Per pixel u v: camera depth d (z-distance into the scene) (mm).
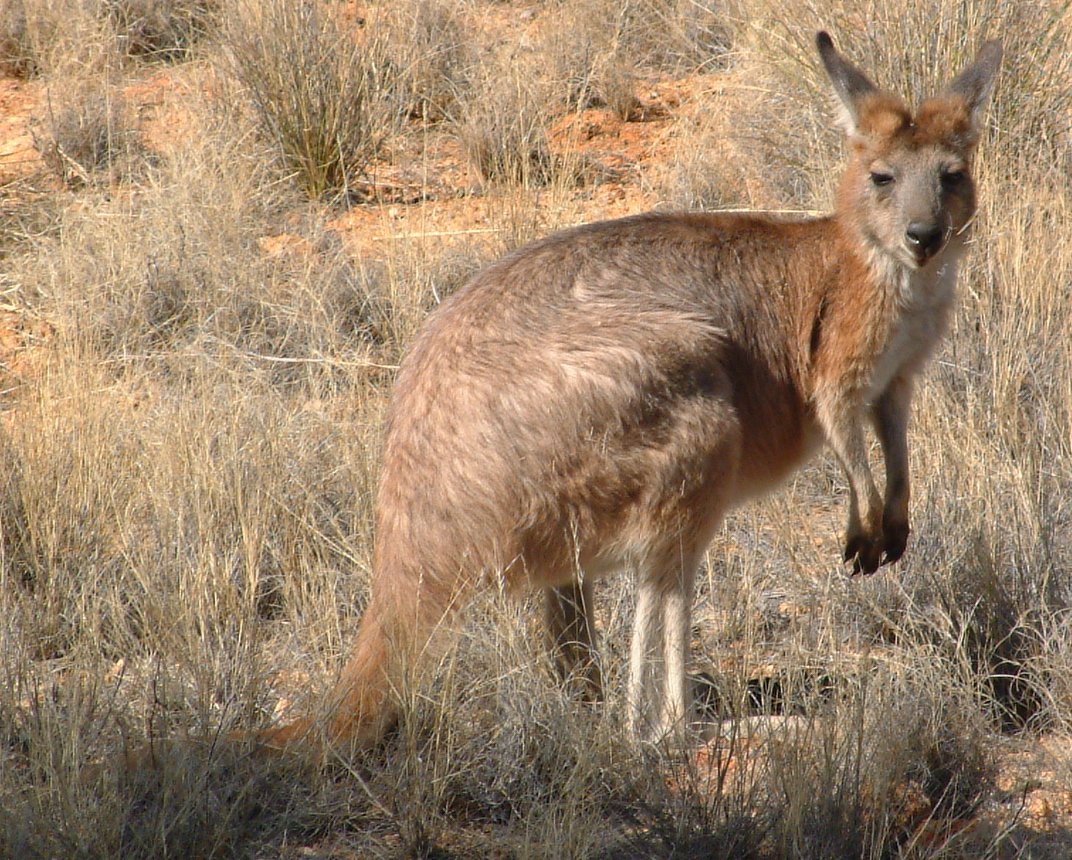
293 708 10812
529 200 20172
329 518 13961
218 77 23719
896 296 12102
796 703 11094
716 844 9227
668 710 10766
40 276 19281
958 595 12492
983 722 10703
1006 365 15844
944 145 12312
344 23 23953
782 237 12375
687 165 21484
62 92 23781
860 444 12258
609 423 10562
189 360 17094
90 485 13945
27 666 11016
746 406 11820
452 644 10266
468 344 10797
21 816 8922
